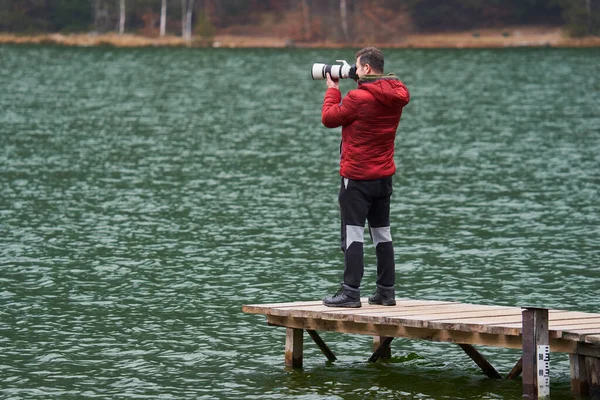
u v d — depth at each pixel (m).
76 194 40.03
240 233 32.16
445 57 149.12
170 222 34.12
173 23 184.50
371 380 17.55
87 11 186.88
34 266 27.34
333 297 17.81
